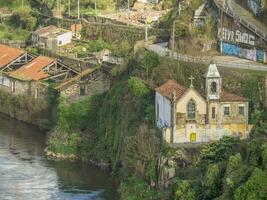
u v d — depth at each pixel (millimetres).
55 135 175000
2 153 173875
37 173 160625
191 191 123125
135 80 164250
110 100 173250
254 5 189625
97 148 167875
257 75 151750
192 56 174500
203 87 147250
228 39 184250
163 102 146375
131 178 145125
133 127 156250
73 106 179625
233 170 119250
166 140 141375
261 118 144250
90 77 189375
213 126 142125
